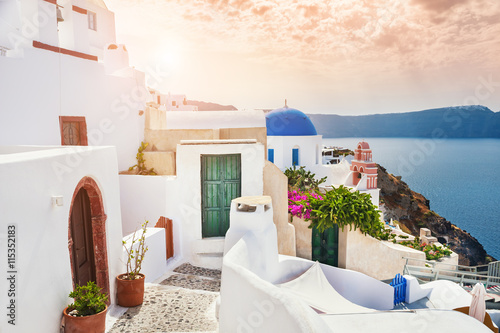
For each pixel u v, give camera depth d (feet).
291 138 96.63
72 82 30.96
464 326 20.39
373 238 39.70
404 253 41.39
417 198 212.23
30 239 13.44
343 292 35.29
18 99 25.45
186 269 30.58
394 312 22.06
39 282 14.05
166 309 21.42
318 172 98.94
